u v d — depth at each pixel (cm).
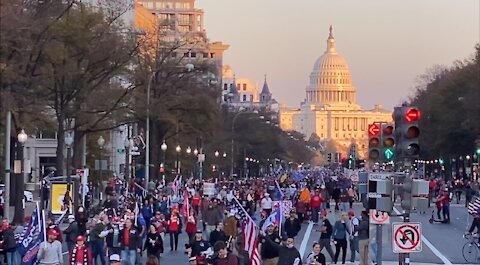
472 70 12175
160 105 7562
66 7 5288
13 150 6334
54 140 9581
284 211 4238
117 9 11112
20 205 5147
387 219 2859
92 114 6097
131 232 3559
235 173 14962
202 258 2695
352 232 4059
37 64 4831
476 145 11606
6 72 4250
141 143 8531
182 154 10631
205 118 8275
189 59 12244
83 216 3900
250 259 2892
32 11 4691
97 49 5525
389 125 2980
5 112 4541
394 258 4312
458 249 4869
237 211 3925
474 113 11269
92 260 3506
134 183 6781
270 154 16925
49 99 5534
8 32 4078
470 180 11700
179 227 4691
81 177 5944
